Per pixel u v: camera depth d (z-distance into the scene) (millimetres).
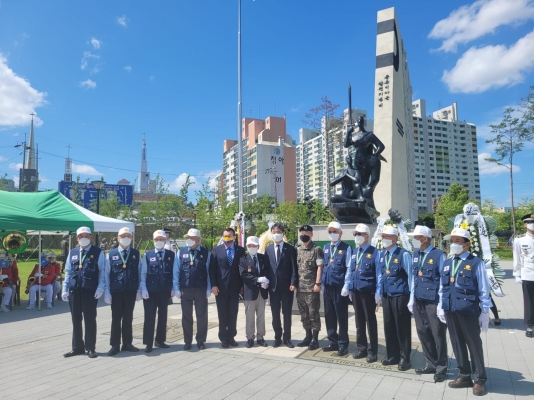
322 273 6797
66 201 12836
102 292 6801
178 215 34344
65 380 5449
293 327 8695
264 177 93938
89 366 6098
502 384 5145
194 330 8516
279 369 5797
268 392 4895
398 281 5832
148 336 6883
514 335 7859
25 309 11922
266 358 6344
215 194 33406
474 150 116875
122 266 6836
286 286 7062
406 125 33406
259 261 7168
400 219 7898
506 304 11430
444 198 46656
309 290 6867
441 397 4711
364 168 12055
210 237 28656
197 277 7027
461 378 5039
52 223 11336
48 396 4852
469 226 8641
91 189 43875
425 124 110062
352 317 9828
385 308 5961
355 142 11992
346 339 6523
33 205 11719
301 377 5441
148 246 27859
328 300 6734
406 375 5488
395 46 28984
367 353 6363
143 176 165875
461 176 113562
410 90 38875
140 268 7094
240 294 7344
